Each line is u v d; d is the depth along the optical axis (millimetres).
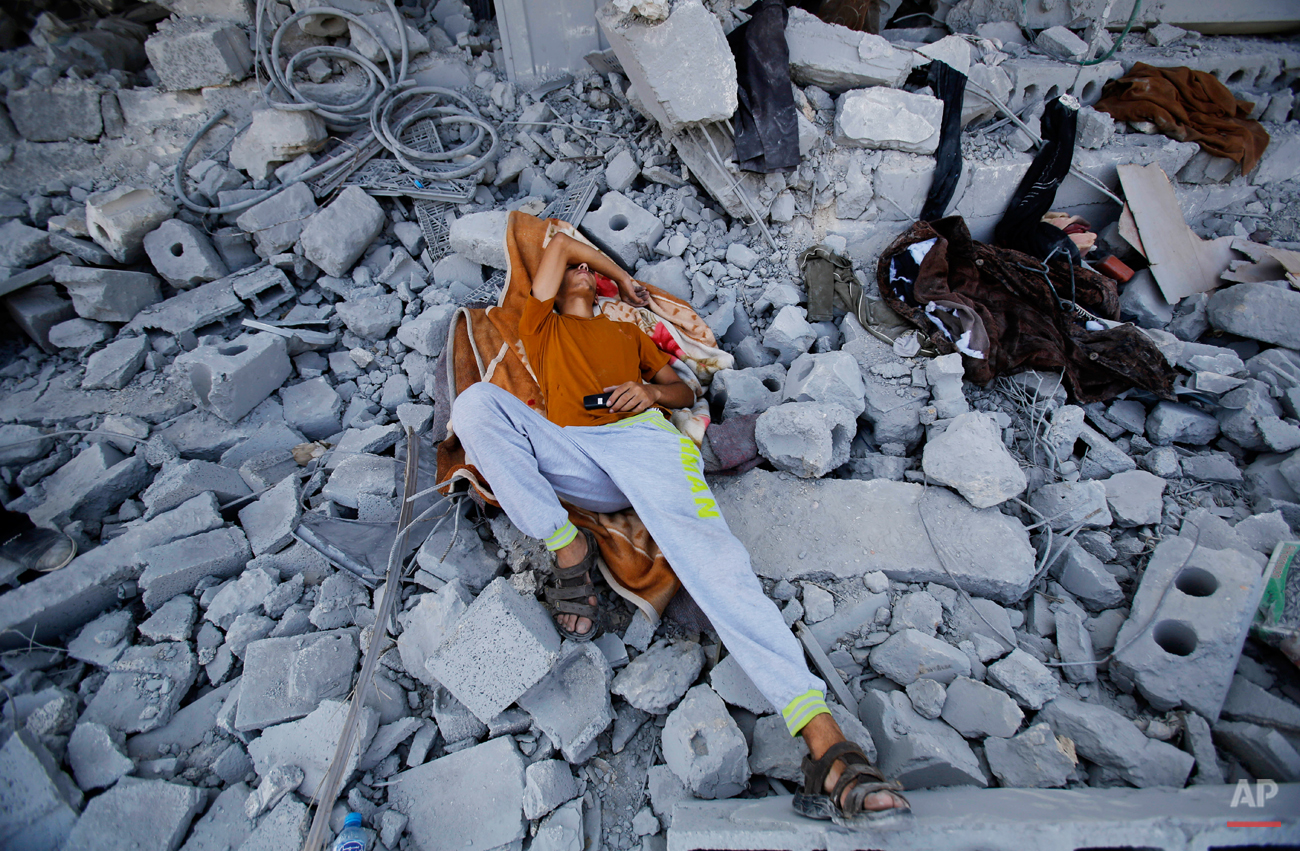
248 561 2402
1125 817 1434
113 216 3160
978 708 1913
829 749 1634
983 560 2275
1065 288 3303
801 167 3318
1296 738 1785
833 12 3865
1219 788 1637
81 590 2180
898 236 3330
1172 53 4289
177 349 3094
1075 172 3654
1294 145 3857
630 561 2242
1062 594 2301
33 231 3203
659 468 2178
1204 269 3494
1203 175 3826
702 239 3461
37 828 1681
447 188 3592
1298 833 1391
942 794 1723
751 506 2490
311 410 2969
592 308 2814
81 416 2834
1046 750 1790
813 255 3324
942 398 2766
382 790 1874
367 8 3795
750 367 3100
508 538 2416
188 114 3707
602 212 3451
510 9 3895
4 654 2086
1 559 2287
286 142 3510
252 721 1938
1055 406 2834
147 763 1874
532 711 1960
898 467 2660
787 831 1491
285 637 2129
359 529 2459
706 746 1825
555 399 2434
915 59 3418
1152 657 1945
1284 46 4426
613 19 2906
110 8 4043
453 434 2545
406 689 2078
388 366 3189
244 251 3502
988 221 3662
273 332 3109
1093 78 3920
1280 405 2762
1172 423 2734
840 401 2686
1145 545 2363
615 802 1899
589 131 3773
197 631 2219
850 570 2312
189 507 2447
